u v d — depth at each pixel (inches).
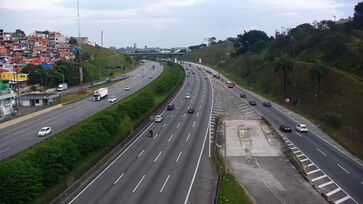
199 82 7362.2
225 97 5388.8
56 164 2118.6
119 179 2145.7
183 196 1893.5
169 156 2603.3
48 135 3218.5
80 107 4682.6
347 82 4143.7
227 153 2711.6
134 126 3260.3
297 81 4968.0
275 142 2997.0
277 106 4630.9
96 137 2711.6
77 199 1857.8
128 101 4045.3
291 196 1945.1
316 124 3604.8
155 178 2160.4
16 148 2851.9
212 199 1855.3
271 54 7155.5
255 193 1985.7
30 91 6023.6
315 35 6225.4
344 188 2063.2
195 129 3435.0
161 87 5748.0
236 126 3548.2
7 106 4183.1
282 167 2402.8
